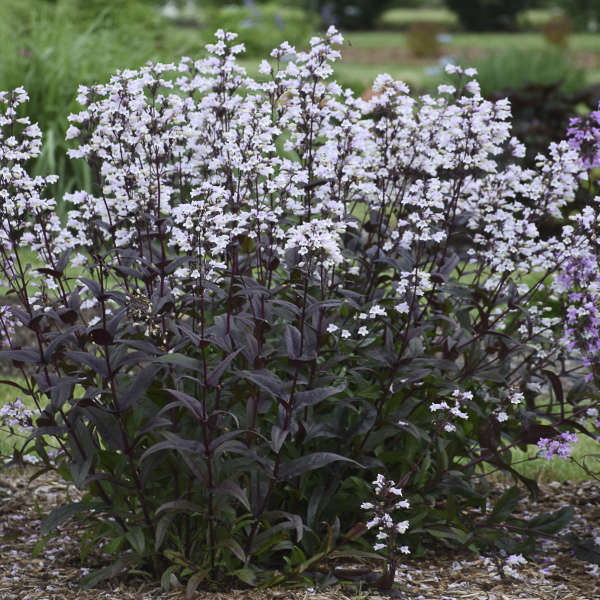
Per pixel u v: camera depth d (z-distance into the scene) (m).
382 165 3.93
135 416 3.41
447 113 3.87
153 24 14.84
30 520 4.38
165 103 3.61
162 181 3.83
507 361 4.25
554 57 16.83
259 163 3.34
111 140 3.60
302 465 3.27
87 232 3.84
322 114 3.72
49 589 3.53
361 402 3.74
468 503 4.14
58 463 3.92
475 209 4.03
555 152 3.93
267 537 3.41
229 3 33.81
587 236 3.91
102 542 4.07
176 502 3.22
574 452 5.42
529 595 3.59
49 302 3.70
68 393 3.25
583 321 3.97
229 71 3.72
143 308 3.21
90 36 11.09
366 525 3.51
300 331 3.46
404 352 3.81
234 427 3.57
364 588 3.56
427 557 4.02
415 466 3.63
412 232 3.71
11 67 9.70
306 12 41.19
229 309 3.30
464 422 4.07
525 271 3.99
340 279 4.08
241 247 3.62
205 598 3.35
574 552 3.95
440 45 35.69
